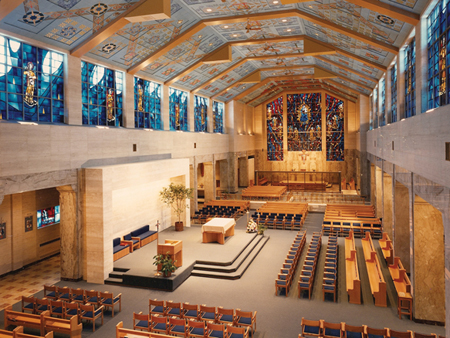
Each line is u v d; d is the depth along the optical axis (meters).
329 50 20.14
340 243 20.56
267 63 28.25
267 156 44.97
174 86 25.09
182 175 22.61
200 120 30.25
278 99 44.22
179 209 21.09
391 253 16.44
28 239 16.69
